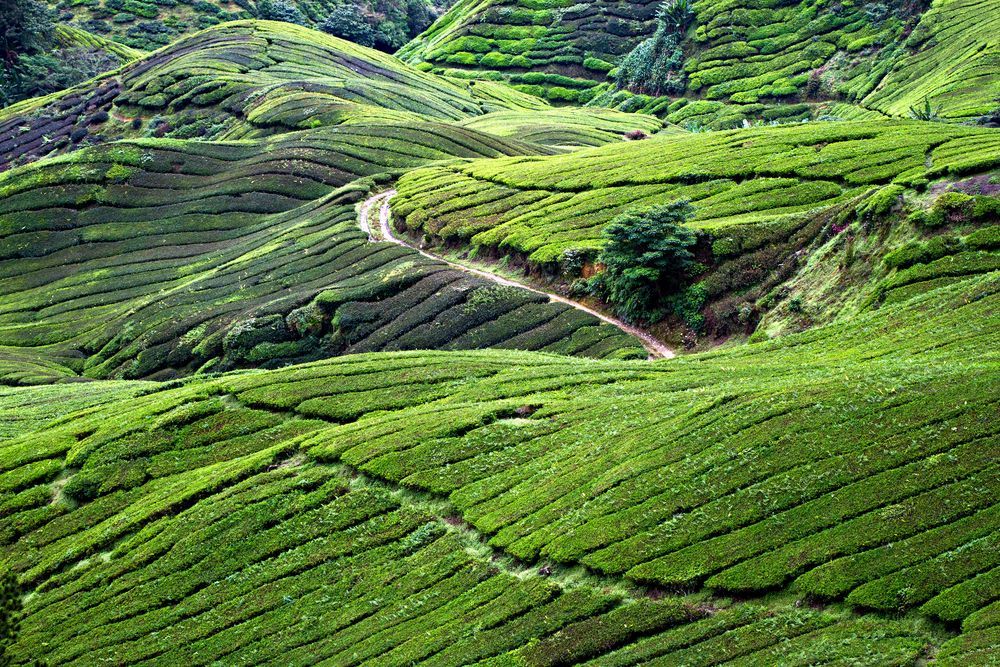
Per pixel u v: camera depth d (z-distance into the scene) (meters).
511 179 112.25
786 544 30.17
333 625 36.53
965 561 26.70
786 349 55.28
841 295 63.56
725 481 34.22
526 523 37.62
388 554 39.91
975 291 50.62
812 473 32.56
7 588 34.56
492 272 92.88
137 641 39.06
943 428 31.98
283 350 86.44
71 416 61.84
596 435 43.19
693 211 77.06
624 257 75.69
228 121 170.00
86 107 190.00
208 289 101.88
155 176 136.38
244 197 129.75
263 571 41.22
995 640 23.94
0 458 55.41
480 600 34.41
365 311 86.94
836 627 26.77
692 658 27.53
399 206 113.19
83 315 106.12
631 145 115.12
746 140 99.31
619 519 34.78
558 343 74.88
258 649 36.44
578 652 29.70
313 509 44.47
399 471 44.81
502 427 47.03
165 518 47.19
